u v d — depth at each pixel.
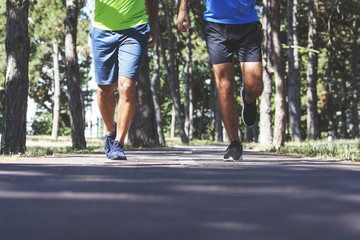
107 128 5.22
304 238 0.85
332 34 31.12
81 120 13.81
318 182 2.13
